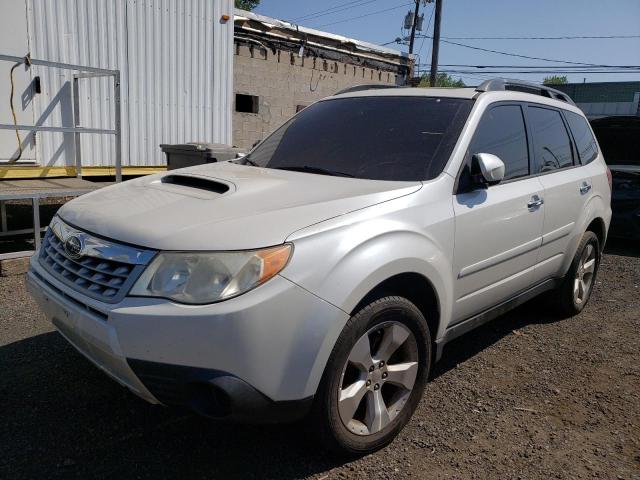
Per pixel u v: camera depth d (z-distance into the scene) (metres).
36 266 3.12
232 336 2.35
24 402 3.34
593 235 5.09
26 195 5.86
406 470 2.89
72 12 7.86
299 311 2.49
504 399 3.67
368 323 2.77
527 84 4.44
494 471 2.92
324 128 4.03
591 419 3.47
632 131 8.84
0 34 7.13
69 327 2.73
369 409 2.94
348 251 2.66
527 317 5.24
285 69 12.97
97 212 2.94
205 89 9.68
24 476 2.70
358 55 14.71
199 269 2.41
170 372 2.39
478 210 3.45
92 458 2.86
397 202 3.04
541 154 4.35
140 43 8.68
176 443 3.02
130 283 2.47
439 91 4.03
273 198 2.93
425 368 3.18
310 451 3.00
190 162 7.18
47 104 7.73
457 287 3.39
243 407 2.42
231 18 9.86
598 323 5.16
